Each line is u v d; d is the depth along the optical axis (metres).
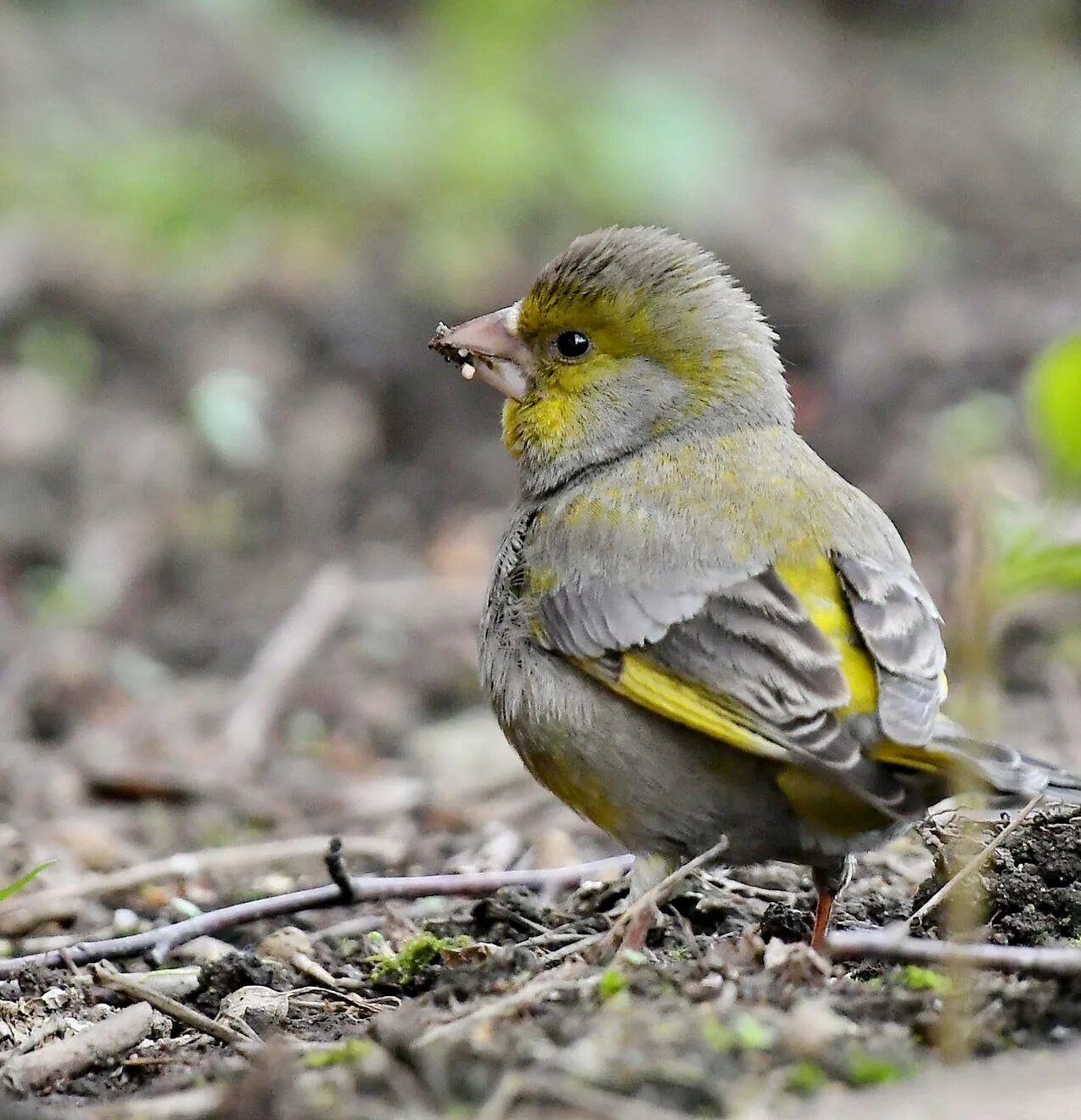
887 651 7.96
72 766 13.46
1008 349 20.89
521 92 25.73
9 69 26.25
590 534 8.77
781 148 28.72
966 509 7.62
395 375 20.67
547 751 8.80
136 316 21.31
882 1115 6.13
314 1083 6.75
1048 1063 6.50
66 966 8.96
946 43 34.91
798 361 21.28
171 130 25.48
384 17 30.33
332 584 16.77
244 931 9.87
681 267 9.55
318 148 25.00
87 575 17.20
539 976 7.33
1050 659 15.01
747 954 7.51
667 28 32.16
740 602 8.26
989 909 8.30
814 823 8.15
